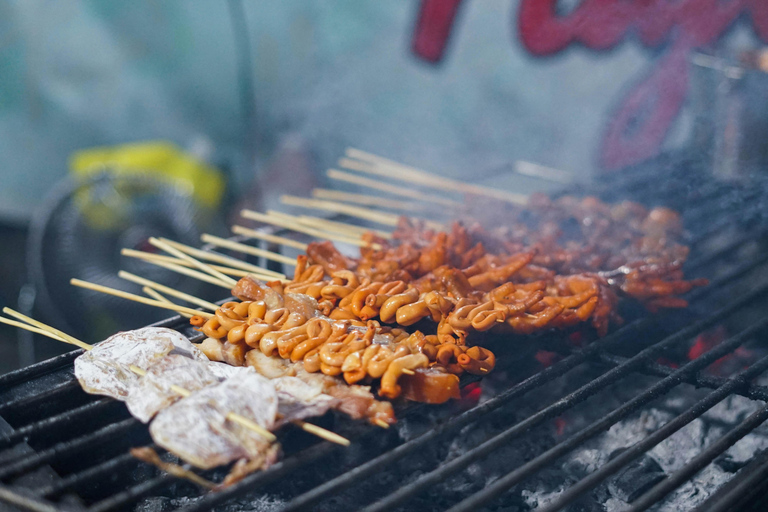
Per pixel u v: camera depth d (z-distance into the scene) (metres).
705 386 0.92
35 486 0.81
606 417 0.88
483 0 1.91
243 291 0.96
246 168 2.30
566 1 1.85
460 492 0.94
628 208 1.19
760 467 0.85
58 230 1.49
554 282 1.03
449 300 0.96
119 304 1.48
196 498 0.92
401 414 0.89
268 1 2.13
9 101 2.24
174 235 1.53
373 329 0.91
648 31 1.81
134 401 0.86
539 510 0.81
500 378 1.06
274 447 0.83
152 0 2.15
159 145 2.03
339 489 0.82
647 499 0.82
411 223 1.16
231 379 0.85
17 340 1.88
